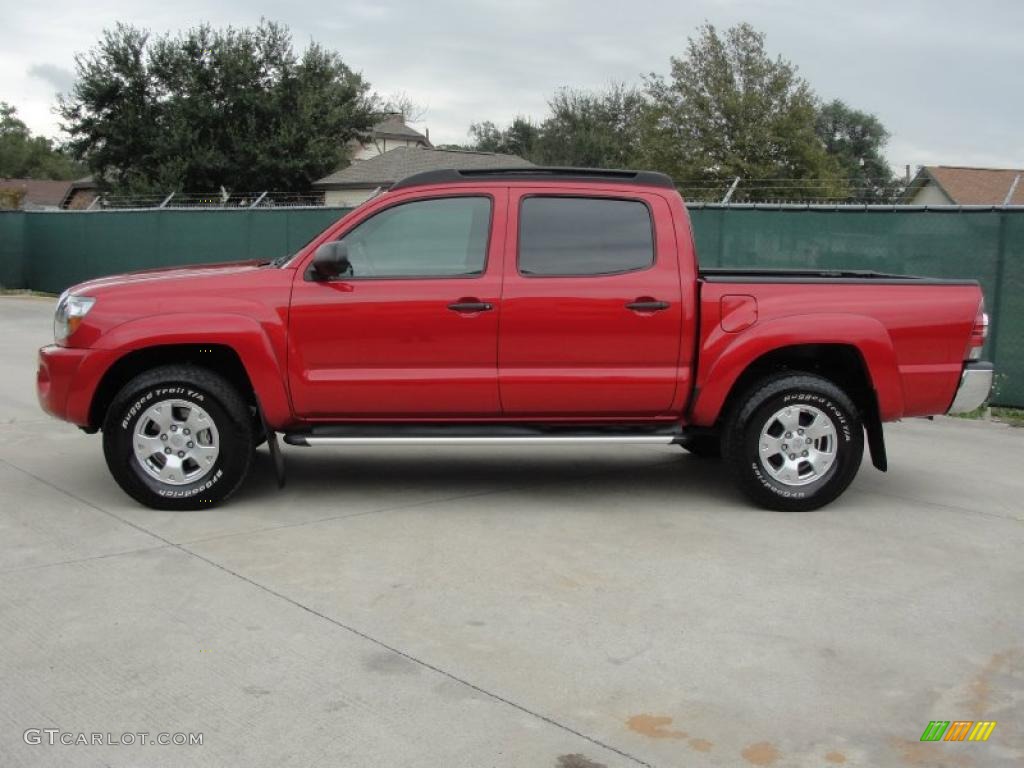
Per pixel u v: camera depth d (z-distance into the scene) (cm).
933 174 3341
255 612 434
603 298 577
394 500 621
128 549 516
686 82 4197
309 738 331
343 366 576
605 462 738
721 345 580
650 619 432
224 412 577
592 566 499
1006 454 781
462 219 586
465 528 561
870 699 364
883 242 1031
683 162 4159
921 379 592
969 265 978
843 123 7038
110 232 2164
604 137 6281
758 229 1117
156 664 383
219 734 333
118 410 573
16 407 916
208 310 569
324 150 4241
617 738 334
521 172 595
